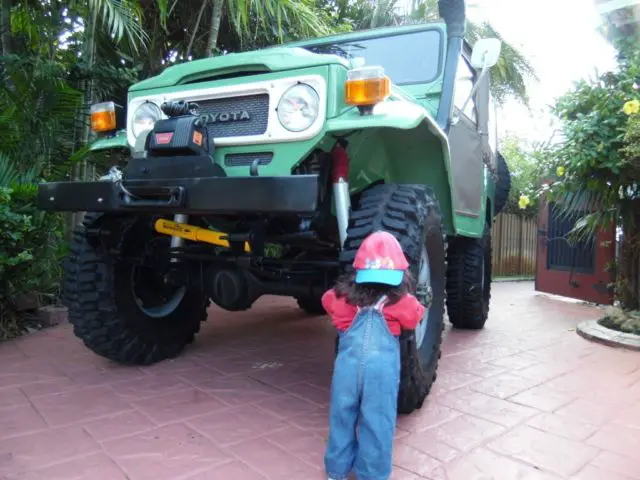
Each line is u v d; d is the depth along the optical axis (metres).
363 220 2.50
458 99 3.94
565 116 5.29
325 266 2.89
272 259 2.95
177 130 2.52
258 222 2.67
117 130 3.15
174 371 3.50
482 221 4.96
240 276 3.07
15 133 4.72
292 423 2.68
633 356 4.24
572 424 2.79
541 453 2.44
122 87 5.89
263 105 2.61
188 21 6.93
